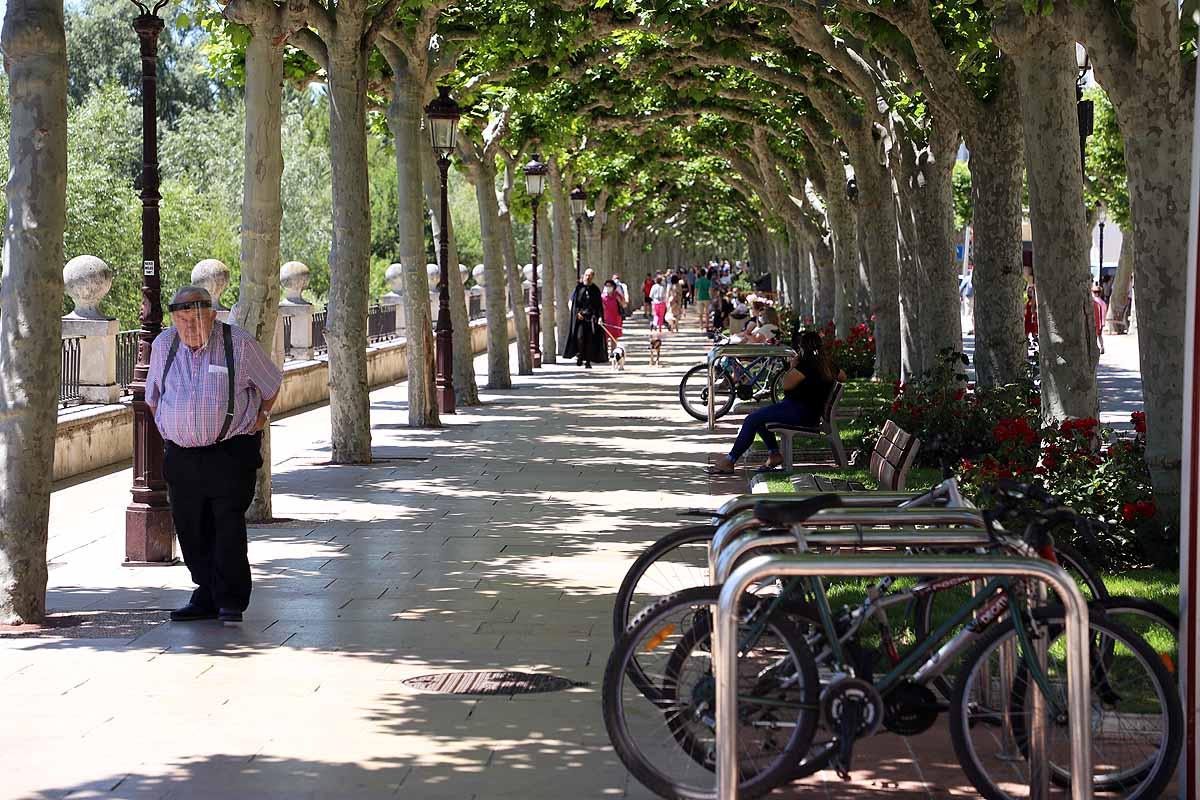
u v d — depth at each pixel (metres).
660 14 21.84
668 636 6.14
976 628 6.16
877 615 6.36
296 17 13.17
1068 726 5.87
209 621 9.71
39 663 8.58
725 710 5.60
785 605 6.22
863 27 16.81
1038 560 5.61
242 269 13.41
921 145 19.59
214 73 22.30
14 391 9.45
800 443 18.98
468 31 22.09
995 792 6.07
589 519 14.05
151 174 11.38
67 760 6.74
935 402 15.93
